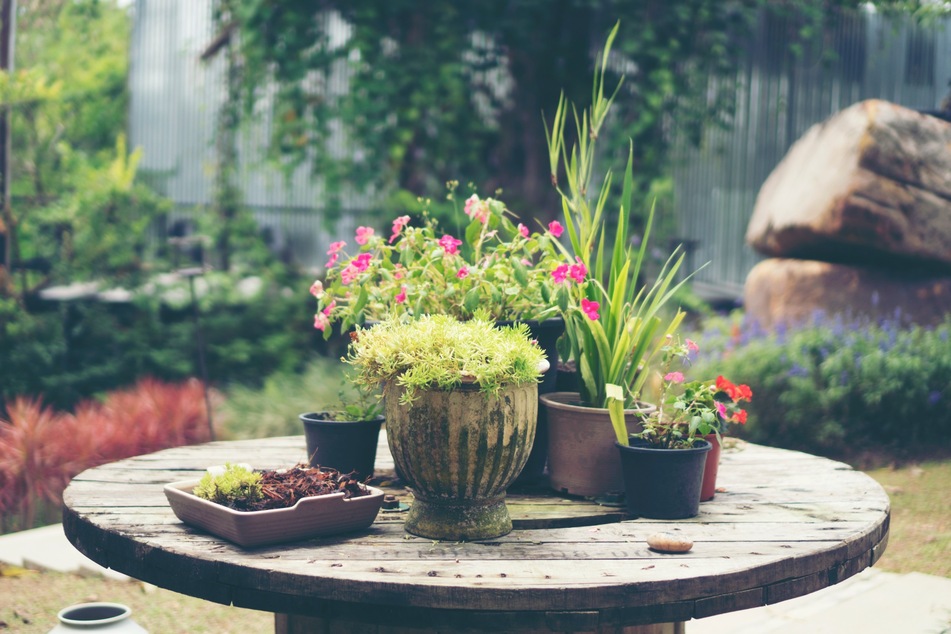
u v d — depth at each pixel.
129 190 7.83
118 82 12.34
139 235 7.87
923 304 6.85
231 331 7.67
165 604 3.64
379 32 7.65
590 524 2.14
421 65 7.62
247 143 8.84
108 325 7.33
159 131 10.24
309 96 7.89
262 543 1.81
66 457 4.69
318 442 2.35
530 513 2.17
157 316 7.66
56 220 7.44
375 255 2.53
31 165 7.75
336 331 7.92
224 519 1.81
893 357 6.05
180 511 1.95
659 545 1.82
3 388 6.33
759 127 9.32
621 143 7.98
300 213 9.22
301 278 8.34
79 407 6.21
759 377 6.01
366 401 2.49
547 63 8.19
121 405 5.46
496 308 2.40
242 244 8.59
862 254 6.92
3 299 6.83
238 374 7.45
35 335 6.80
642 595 1.62
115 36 13.02
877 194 6.66
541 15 7.85
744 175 9.48
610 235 8.08
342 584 1.62
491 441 1.87
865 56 9.51
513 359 1.86
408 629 1.90
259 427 5.61
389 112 7.66
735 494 2.33
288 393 6.28
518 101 8.27
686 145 8.74
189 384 6.10
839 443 6.06
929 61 9.89
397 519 2.09
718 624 3.44
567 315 2.44
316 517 1.88
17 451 4.57
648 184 8.18
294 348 7.81
